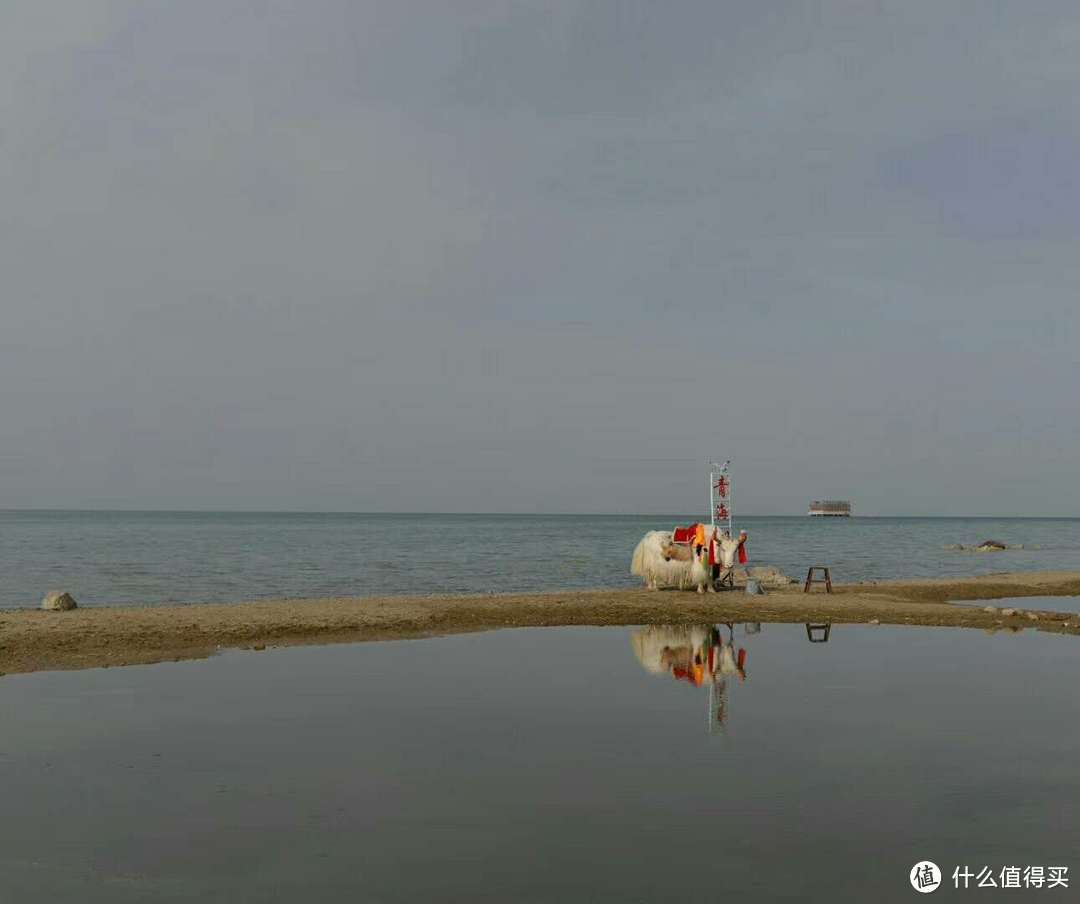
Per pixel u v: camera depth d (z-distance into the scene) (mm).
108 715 9633
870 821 6230
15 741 8492
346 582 31125
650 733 8781
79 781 7164
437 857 5531
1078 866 5473
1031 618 19344
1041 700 10578
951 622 18922
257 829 6051
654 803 6590
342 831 5992
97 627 16266
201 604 21656
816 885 5133
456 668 12922
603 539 77750
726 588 25594
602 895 4973
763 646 15406
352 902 4875
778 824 6152
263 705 10188
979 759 7883
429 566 39750
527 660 13742
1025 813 6441
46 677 12102
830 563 44750
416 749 8156
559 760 7766
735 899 4934
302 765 7621
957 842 5855
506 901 4895
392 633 16859
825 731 8883
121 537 75750
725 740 8531
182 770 7465
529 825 6109
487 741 8477
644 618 19281
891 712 9836
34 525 123000
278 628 16922
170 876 5250
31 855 5594
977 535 105688
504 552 53375
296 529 111000
